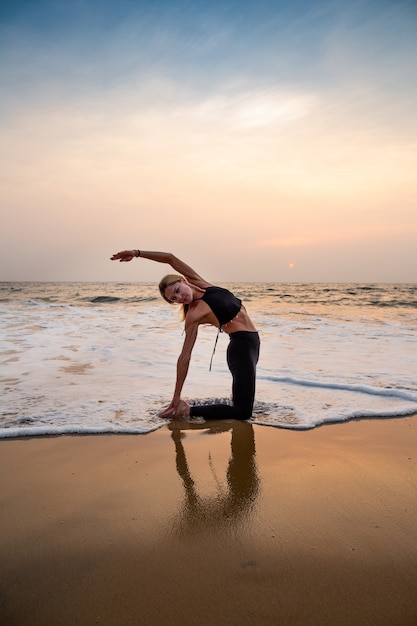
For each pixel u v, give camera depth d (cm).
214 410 348
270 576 158
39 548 176
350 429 324
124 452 282
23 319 1135
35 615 139
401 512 203
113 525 194
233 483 236
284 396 411
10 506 212
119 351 650
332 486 231
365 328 933
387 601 144
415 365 539
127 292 3353
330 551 173
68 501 217
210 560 168
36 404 382
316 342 735
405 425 333
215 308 357
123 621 136
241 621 136
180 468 257
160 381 467
